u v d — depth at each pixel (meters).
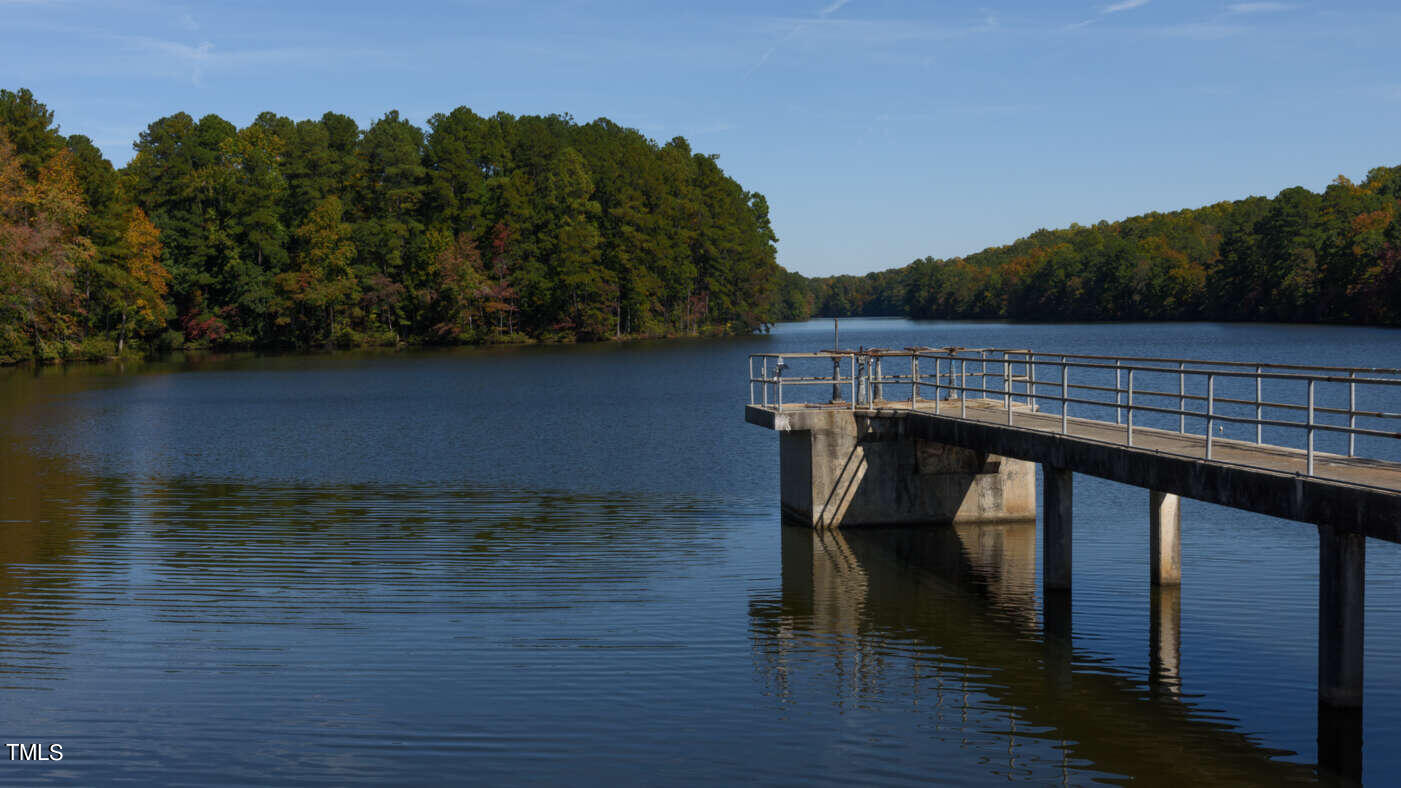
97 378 74.25
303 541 22.06
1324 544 12.21
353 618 16.61
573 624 16.31
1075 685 13.78
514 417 47.31
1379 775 11.23
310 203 122.00
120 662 14.60
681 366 85.75
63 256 80.31
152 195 118.44
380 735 12.30
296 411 50.56
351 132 138.00
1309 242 146.38
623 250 132.62
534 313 132.25
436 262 123.31
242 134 141.62
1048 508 17.77
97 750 11.89
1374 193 176.38
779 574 19.28
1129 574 19.09
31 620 16.47
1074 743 12.09
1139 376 69.88
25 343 90.56
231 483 29.73
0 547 21.45
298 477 30.80
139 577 19.08
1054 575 17.77
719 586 18.53
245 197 117.38
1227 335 117.69
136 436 40.66
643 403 53.97
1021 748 11.94
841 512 22.89
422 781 11.22
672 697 13.44
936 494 23.14
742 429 42.31
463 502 26.67
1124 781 11.18
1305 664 14.36
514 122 158.12
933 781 11.20
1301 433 38.53
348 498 27.25
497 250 129.12
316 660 14.70
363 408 51.94
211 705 13.12
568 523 23.92
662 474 31.08
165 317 112.62
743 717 12.81
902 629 16.12
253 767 11.52
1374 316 126.25
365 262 125.06
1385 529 10.87
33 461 34.12
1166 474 14.41
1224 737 12.17
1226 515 23.83
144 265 103.94
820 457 22.72
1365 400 52.59
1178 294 171.62
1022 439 18.08
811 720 12.71
